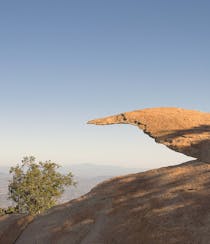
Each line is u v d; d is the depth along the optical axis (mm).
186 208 17672
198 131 17016
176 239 16453
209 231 15859
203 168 20125
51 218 23906
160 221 17766
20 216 27344
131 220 19016
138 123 18203
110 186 22703
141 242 17453
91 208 21969
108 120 18547
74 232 21203
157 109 19188
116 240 18516
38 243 22406
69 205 23875
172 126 17609
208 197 17656
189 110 19688
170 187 19688
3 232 26406
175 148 16562
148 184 20969
